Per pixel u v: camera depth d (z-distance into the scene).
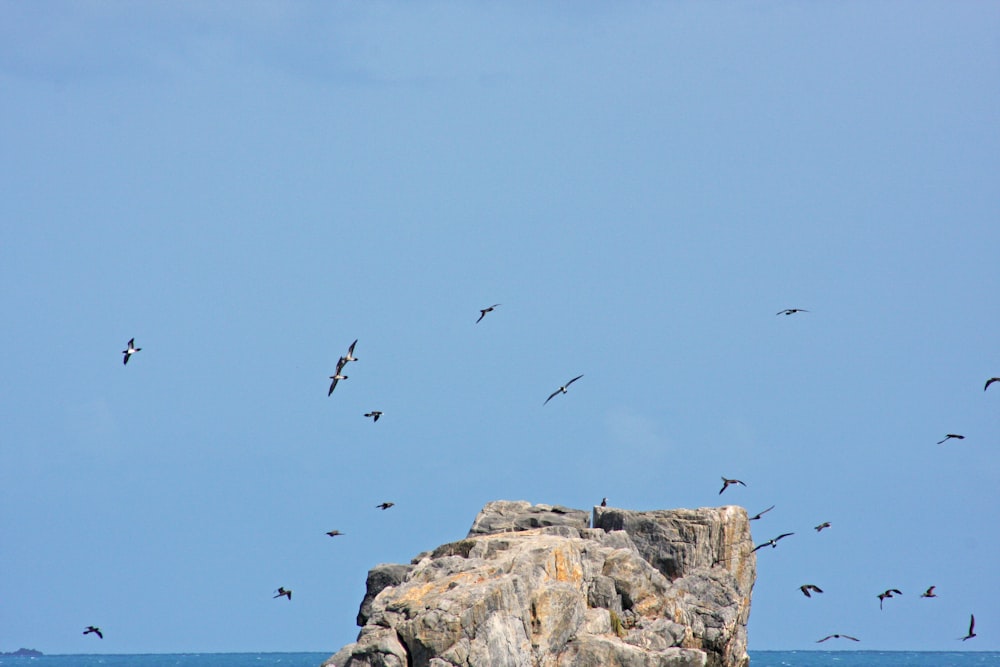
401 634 78.00
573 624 84.19
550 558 85.56
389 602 80.88
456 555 88.56
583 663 82.75
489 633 78.44
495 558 85.75
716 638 89.19
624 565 89.88
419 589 82.31
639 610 88.69
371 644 77.44
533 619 82.31
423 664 77.50
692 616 90.06
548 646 82.38
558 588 84.06
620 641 84.69
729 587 92.88
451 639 77.25
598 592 88.12
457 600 78.88
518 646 80.06
